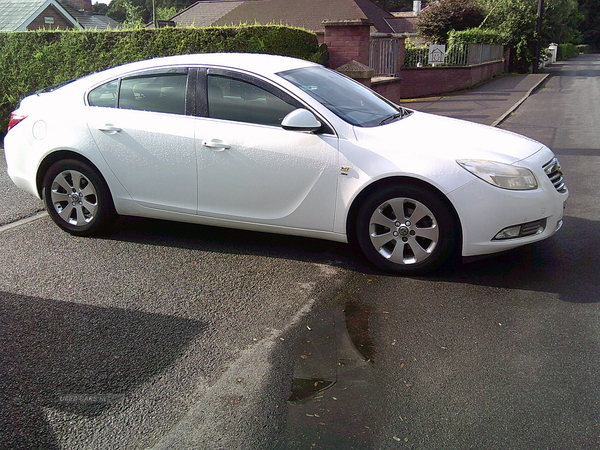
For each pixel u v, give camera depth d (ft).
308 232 15.25
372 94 17.78
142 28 34.24
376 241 14.56
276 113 15.07
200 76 15.88
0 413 9.29
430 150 13.92
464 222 13.58
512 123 42.42
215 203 15.87
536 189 13.79
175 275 14.83
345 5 120.67
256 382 10.05
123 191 16.75
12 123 18.13
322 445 8.41
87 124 16.70
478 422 8.87
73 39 34.68
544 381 9.90
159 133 15.94
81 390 9.89
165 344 11.37
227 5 135.23
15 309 12.88
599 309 12.50
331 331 11.82
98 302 13.25
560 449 8.25
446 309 12.69
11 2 88.79
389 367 10.44
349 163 14.32
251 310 12.82
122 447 8.54
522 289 13.61
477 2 103.55
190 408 9.39
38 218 19.58
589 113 47.42
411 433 8.64
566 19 186.60
